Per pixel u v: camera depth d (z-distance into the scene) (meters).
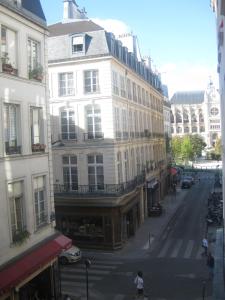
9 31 16.73
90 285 22.47
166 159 58.94
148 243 31.55
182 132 143.25
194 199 51.41
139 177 37.62
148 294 20.94
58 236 19.92
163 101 60.78
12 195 16.66
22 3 17.67
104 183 30.56
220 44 18.45
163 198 53.09
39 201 18.78
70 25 33.09
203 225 36.69
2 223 15.67
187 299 20.12
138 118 40.44
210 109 140.50
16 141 17.08
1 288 14.34
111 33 31.47
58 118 31.50
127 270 25.06
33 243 17.81
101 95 30.41
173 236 33.34
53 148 31.64
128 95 36.34
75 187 31.38
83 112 30.84
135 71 38.66
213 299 19.91
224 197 22.00
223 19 14.34
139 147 39.97
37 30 18.73
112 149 30.31
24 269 15.92
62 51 31.22
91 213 30.34
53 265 19.28
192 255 27.92
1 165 15.73
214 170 87.06
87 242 30.36
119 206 30.03
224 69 16.23
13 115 16.98
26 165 17.47
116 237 30.02
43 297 19.05
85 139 30.88
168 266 25.67
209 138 140.12
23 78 17.44
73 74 31.00
